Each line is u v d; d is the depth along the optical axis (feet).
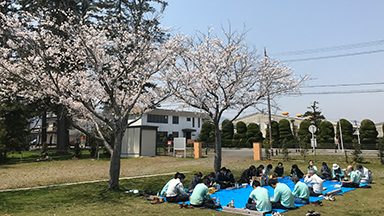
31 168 50.14
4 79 30.60
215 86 37.93
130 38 33.55
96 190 29.48
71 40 33.91
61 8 30.76
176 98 41.04
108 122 29.86
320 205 21.75
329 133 101.40
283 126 109.70
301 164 54.60
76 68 34.01
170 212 20.01
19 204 23.06
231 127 127.75
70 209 21.24
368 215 18.93
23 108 63.98
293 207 20.71
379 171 42.91
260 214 18.65
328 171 36.04
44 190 29.55
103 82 29.14
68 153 80.38
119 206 22.15
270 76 39.17
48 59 30.42
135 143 76.43
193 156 75.72
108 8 36.99
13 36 27.07
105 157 72.02
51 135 151.33
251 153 85.15
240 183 32.78
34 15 29.60
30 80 29.32
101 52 31.94
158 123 127.13
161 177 39.29
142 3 32.63
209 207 21.24
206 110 38.47
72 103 31.58
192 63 39.55
